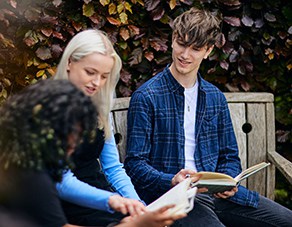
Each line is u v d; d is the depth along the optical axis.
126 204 1.76
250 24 2.82
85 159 1.96
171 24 2.75
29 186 1.37
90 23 2.70
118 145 2.58
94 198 1.80
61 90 1.38
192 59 2.31
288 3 2.88
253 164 2.77
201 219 2.20
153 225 1.54
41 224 1.40
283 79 2.99
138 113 2.31
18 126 1.34
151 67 2.88
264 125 2.77
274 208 2.39
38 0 2.57
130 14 2.78
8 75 2.59
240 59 2.88
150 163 2.34
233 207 2.40
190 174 2.15
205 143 2.41
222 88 2.98
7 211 1.37
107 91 2.03
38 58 2.60
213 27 2.32
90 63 1.89
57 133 1.35
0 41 2.48
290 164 2.51
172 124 2.34
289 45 2.89
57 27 2.62
